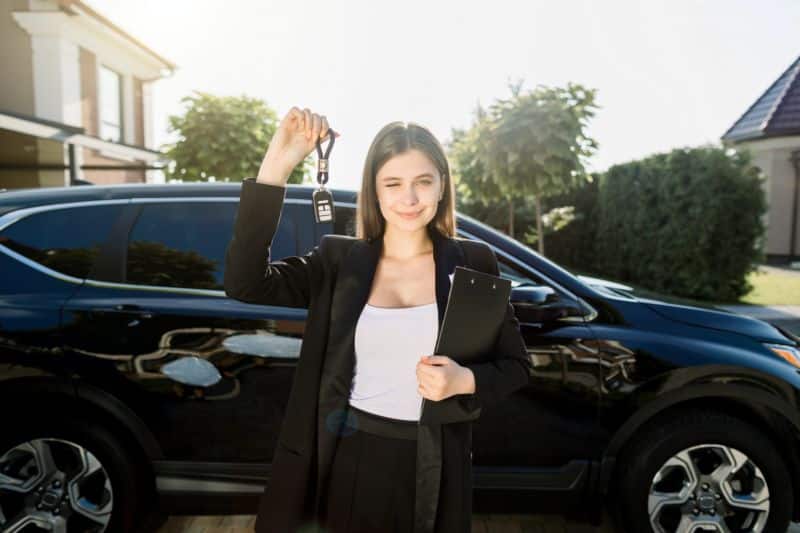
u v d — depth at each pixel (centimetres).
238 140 1023
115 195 246
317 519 127
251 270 124
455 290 119
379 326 128
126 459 226
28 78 1180
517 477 232
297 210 246
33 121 907
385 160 131
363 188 139
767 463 229
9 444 221
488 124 971
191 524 272
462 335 121
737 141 1770
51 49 1177
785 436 237
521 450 233
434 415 119
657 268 1029
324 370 129
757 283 1197
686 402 242
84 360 221
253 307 229
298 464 127
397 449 125
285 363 225
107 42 1369
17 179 1213
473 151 1027
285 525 125
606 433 234
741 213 927
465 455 128
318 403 129
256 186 122
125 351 223
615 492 240
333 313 132
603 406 234
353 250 137
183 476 226
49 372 220
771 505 230
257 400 225
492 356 129
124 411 223
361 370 129
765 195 938
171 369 224
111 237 239
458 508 125
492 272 138
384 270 136
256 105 1072
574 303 242
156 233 241
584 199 1423
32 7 1171
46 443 223
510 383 124
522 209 1469
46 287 229
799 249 1697
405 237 136
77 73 1245
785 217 1705
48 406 228
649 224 1065
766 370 230
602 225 1296
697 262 959
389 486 124
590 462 234
